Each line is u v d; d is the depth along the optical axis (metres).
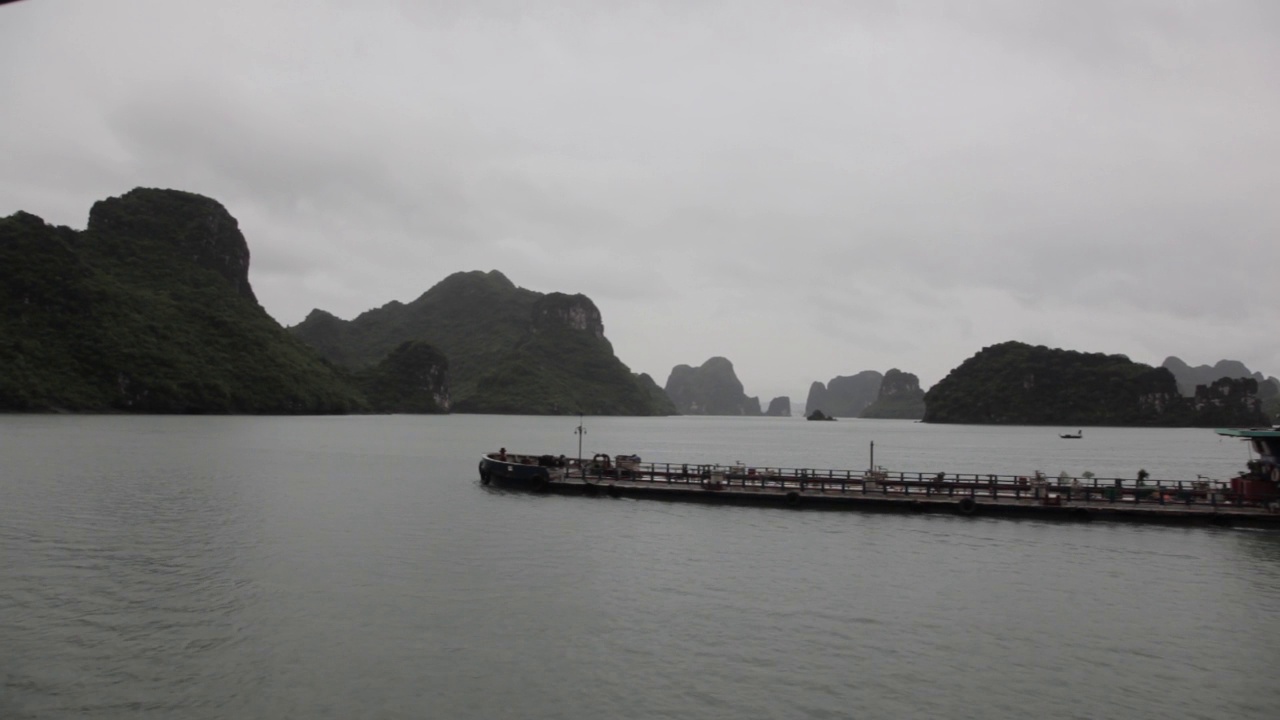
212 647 22.55
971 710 19.69
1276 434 47.03
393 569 32.03
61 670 20.66
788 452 130.88
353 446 105.38
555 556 35.41
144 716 18.23
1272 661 23.39
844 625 26.06
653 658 22.62
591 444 140.12
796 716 19.12
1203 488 50.59
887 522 46.06
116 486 53.38
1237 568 35.25
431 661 21.95
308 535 38.56
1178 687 21.39
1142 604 29.36
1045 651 23.97
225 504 47.41
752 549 37.97
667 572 32.94
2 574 29.42
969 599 29.62
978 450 142.75
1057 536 42.34
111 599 26.77
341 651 22.50
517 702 19.50
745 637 24.61
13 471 59.78
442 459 88.12
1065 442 180.75
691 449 137.00
